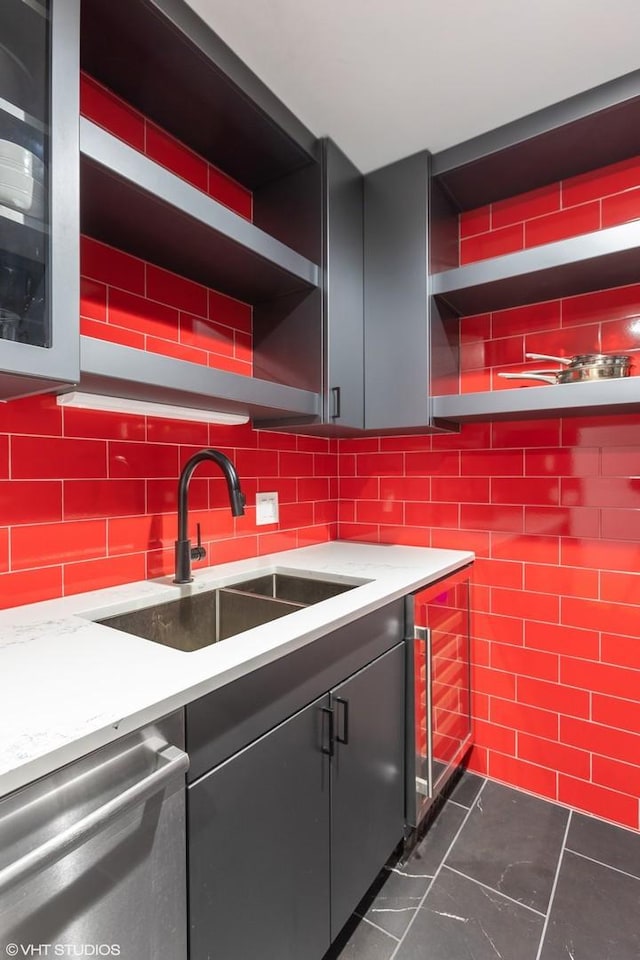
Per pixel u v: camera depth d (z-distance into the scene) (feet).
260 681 2.95
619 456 5.25
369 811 4.12
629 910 4.21
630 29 3.81
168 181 3.48
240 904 2.81
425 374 5.31
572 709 5.52
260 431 5.89
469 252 6.03
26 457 3.72
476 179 5.48
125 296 4.29
